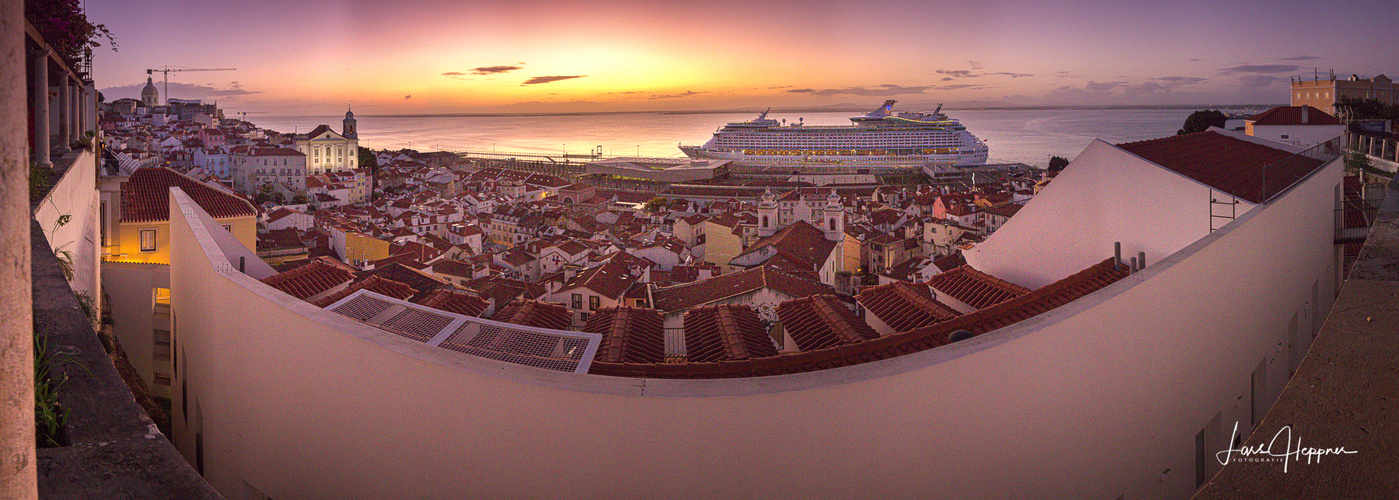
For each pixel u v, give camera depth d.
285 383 8.59
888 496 6.97
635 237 87.19
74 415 5.22
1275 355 12.98
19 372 3.10
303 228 79.12
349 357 7.75
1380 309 5.60
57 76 22.97
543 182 172.38
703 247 79.38
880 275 58.09
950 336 10.65
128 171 34.25
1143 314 8.99
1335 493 3.83
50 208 14.07
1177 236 14.45
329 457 8.05
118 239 30.22
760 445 6.63
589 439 6.67
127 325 22.12
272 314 8.74
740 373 9.59
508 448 6.88
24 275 3.10
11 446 3.08
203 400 11.42
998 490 7.54
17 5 2.97
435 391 7.16
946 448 7.18
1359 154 47.81
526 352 9.41
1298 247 14.35
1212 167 17.92
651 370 9.35
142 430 5.08
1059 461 8.05
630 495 6.66
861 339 11.95
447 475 7.16
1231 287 11.01
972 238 82.56
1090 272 14.24
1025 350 7.63
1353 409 4.44
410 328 9.96
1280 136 55.12
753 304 28.75
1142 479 9.19
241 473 9.66
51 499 4.23
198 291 11.89
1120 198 15.59
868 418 6.84
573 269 57.72
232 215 34.09
